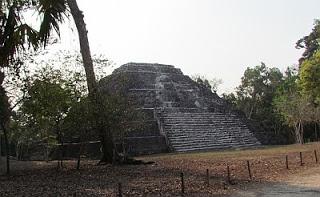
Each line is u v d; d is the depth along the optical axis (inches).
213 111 1991.9
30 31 784.3
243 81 2755.9
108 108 912.9
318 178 650.8
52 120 834.8
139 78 2006.6
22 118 834.8
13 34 767.1
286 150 1318.9
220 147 1710.1
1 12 765.9
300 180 639.8
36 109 802.8
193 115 1862.7
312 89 1672.0
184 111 1868.8
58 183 665.6
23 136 932.0
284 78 2701.8
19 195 546.3
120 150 1405.0
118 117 947.3
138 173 788.0
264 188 577.0
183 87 2091.5
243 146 1779.0
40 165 1112.8
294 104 1879.9
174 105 1908.2
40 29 802.8
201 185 605.9
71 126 860.6
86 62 922.1
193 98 2037.4
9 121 863.1
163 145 1611.7
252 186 599.2
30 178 751.1
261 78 2721.5
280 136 2095.2
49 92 799.1
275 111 2265.0
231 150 1530.5
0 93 788.0
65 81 839.1
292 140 2268.7
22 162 1321.4
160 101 1902.1
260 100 2694.4
